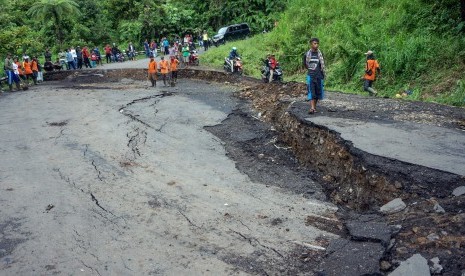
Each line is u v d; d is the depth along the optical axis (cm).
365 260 421
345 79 1622
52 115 1251
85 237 518
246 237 507
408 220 482
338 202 632
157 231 531
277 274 427
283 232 516
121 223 555
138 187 682
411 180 564
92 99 1517
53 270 448
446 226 449
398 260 412
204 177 730
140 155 854
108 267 452
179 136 995
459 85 1202
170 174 744
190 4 3972
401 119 873
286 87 1337
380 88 1426
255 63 2148
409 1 1831
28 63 1998
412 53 1425
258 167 788
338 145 737
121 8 3766
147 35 3644
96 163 803
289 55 2045
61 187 683
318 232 512
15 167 784
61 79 2264
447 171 570
